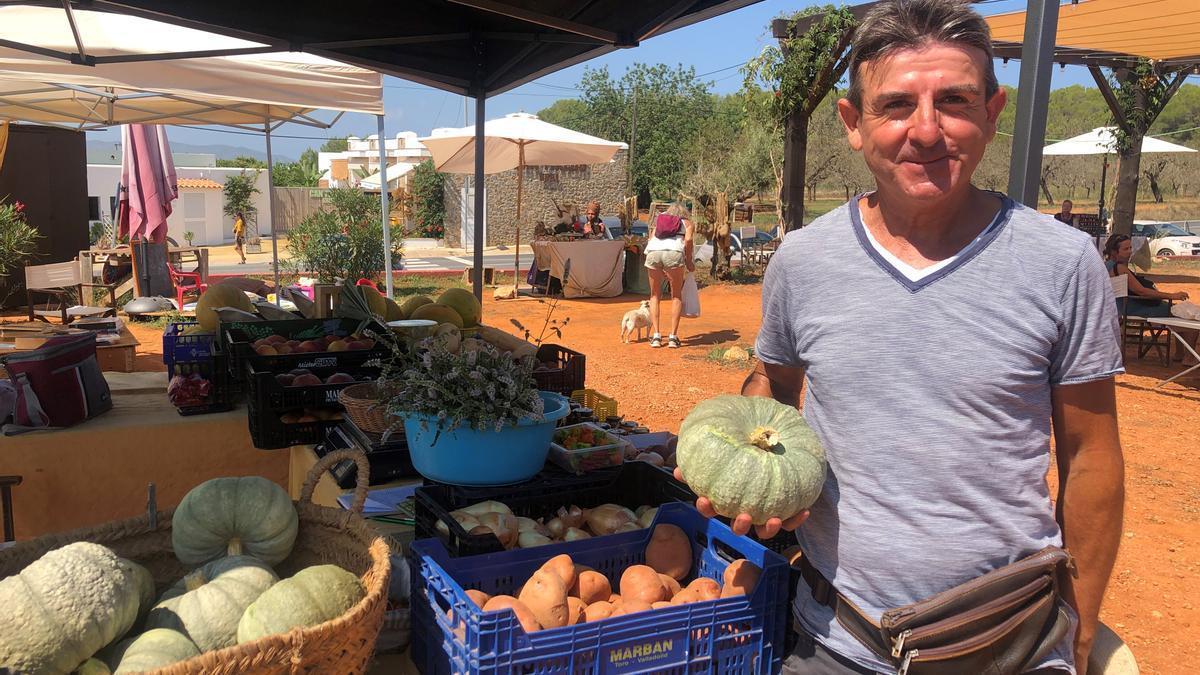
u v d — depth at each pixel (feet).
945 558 5.76
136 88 24.14
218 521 7.67
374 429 11.58
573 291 61.57
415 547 7.51
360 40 17.17
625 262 65.51
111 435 14.20
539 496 9.24
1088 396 5.73
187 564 7.76
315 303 17.66
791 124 49.55
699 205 78.54
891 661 6.00
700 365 38.58
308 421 13.65
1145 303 38.45
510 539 8.10
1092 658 6.86
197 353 15.83
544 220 122.72
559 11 14.71
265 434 13.43
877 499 5.94
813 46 46.65
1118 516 5.85
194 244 133.90
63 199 52.24
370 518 10.13
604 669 6.70
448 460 8.95
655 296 42.88
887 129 5.65
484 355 9.38
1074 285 5.55
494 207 119.96
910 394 5.76
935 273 5.73
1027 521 5.80
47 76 23.38
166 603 6.66
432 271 79.25
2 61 22.57
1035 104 8.84
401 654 7.99
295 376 13.85
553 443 10.03
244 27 16.17
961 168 5.55
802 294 6.37
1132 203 58.13
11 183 50.21
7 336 26.68
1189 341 38.22
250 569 7.02
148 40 23.04
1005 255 5.65
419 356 10.00
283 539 7.84
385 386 10.63
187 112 38.47
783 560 7.43
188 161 154.61
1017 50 42.14
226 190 135.85
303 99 25.64
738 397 6.79
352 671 6.36
